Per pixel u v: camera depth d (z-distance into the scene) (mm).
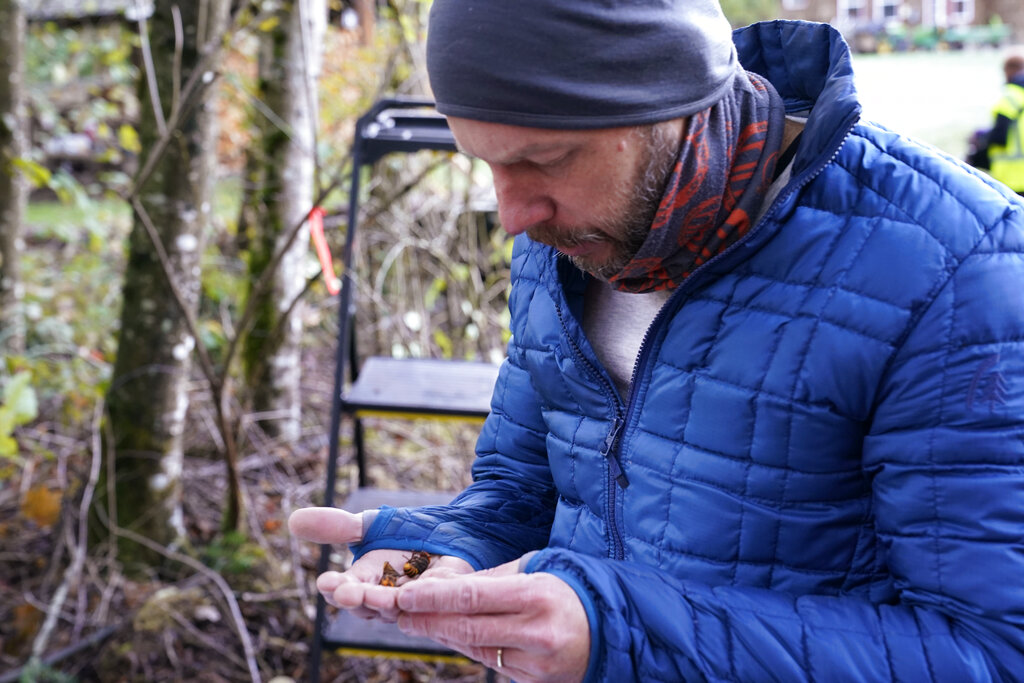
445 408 2086
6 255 3566
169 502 2773
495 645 842
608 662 850
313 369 3908
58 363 3602
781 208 898
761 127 926
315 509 1060
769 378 905
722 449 933
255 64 4383
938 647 830
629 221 890
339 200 4160
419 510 1105
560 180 877
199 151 2646
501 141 855
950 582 837
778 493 917
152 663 2422
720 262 923
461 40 844
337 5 3936
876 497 887
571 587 858
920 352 853
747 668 850
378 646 1979
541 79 828
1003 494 823
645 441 982
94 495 2771
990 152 4977
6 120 3473
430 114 2338
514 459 1184
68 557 2768
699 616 869
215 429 3227
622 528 1010
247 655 2322
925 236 866
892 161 906
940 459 842
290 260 3336
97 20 5613
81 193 4176
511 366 1187
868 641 847
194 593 2576
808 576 924
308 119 3291
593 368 1011
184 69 2598
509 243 3502
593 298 1063
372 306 3559
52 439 3182
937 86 6898
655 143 860
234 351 2725
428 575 1000
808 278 898
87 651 2443
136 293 2682
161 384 2709
